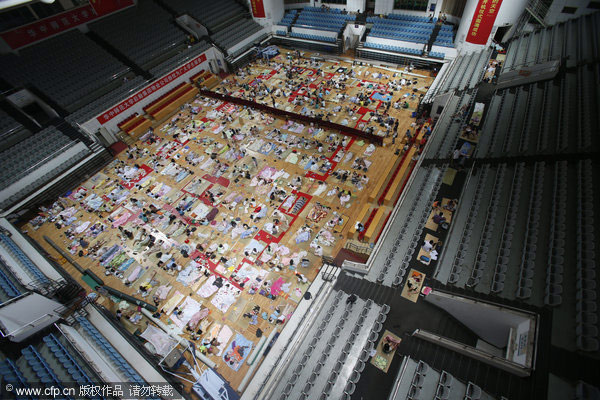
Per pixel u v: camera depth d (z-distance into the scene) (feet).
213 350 54.03
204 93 112.57
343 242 67.31
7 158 82.07
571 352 33.24
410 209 64.23
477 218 55.31
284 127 96.27
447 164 69.21
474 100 82.33
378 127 91.40
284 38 132.98
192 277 64.28
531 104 72.59
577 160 54.24
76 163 87.04
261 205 75.87
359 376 41.52
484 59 94.12
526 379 34.19
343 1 127.24
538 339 35.37
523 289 40.88
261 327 56.18
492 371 37.06
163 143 96.32
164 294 61.93
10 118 87.25
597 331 33.01
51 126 90.02
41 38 99.76
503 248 47.55
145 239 71.31
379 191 75.20
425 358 41.88
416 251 55.98
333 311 50.78
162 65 110.93
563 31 86.17
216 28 127.75
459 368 39.14
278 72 120.16
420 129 88.58
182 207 76.33
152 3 124.88
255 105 103.35
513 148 64.23
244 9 137.08
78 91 97.50
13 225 72.95
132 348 50.57
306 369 44.52
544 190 52.90
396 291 51.29
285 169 84.02
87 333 51.34
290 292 60.23
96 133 93.91
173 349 52.06
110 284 64.59
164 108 104.99
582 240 43.32
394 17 119.96
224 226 72.33
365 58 120.78
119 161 92.17
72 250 70.85
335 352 45.27
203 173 85.71
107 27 112.88
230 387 48.67
